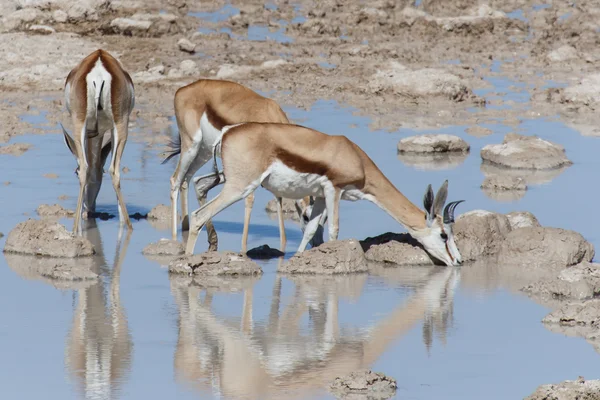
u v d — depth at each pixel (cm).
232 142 3916
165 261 4112
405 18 11969
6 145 6281
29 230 4206
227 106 4362
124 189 5462
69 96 4609
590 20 12319
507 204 5034
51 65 9006
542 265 4106
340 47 10712
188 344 3089
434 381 2800
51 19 10844
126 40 10475
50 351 3003
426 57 10275
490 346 3100
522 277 3944
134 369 2867
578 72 9694
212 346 3073
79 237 4203
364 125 7156
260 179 3956
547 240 4134
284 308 3484
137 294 3619
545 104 8112
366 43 11025
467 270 4056
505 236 4322
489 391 2728
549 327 3303
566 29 11688
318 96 8325
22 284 3716
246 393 2692
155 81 8850
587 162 6147
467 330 3256
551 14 12862
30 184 5375
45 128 6888
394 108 7944
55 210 4816
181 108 4497
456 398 2678
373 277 3934
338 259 3962
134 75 8975
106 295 3600
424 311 3462
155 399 2645
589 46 10925
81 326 3241
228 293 3662
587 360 2980
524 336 3200
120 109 4612
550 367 2919
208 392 2698
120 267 3994
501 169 5984
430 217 4103
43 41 10062
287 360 2964
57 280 3781
